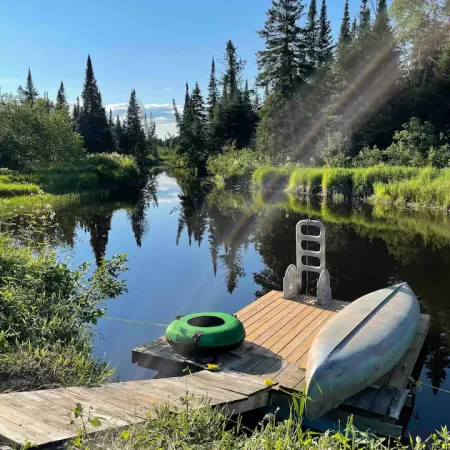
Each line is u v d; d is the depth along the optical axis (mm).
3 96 22219
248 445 2127
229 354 4008
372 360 3334
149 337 4906
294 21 29266
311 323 4742
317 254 5508
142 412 2443
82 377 3123
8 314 3920
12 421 2135
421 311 5691
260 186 23672
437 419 3430
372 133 24391
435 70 25266
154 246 10062
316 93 28672
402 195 16406
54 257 5465
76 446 1833
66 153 24781
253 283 7258
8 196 13781
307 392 3127
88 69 40062
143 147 40906
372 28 26359
